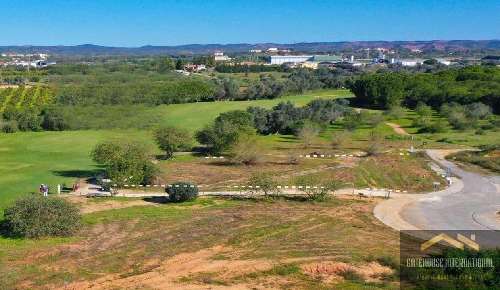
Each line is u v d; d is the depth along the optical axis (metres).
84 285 34.94
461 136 103.25
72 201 57.16
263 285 34.69
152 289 33.91
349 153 87.12
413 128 113.12
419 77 154.50
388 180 69.12
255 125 106.00
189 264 38.69
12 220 44.88
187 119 123.00
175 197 57.31
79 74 192.12
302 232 46.75
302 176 69.81
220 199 58.97
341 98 151.00
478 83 145.00
